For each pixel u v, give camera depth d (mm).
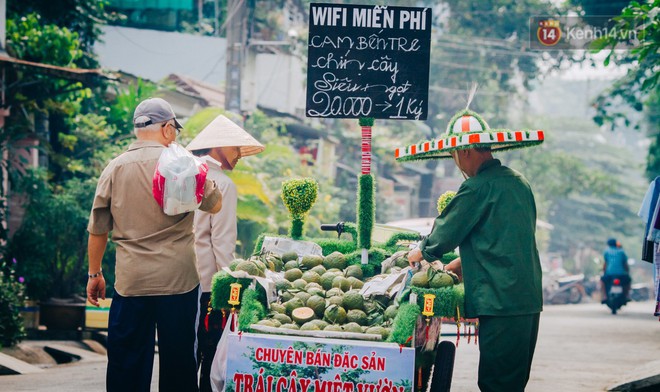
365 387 5125
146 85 17641
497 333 5516
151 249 5434
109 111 16906
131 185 5438
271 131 21688
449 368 5812
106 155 15734
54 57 13883
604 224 55625
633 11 8883
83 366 9883
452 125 5898
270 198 16594
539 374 9148
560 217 55094
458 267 6039
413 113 6582
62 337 12219
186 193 5344
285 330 5273
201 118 16312
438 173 42406
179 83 21531
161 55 23922
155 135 5590
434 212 37719
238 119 16625
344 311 5527
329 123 29234
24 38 13844
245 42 19188
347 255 6406
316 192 6660
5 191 14344
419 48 6609
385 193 33188
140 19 24609
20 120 13266
